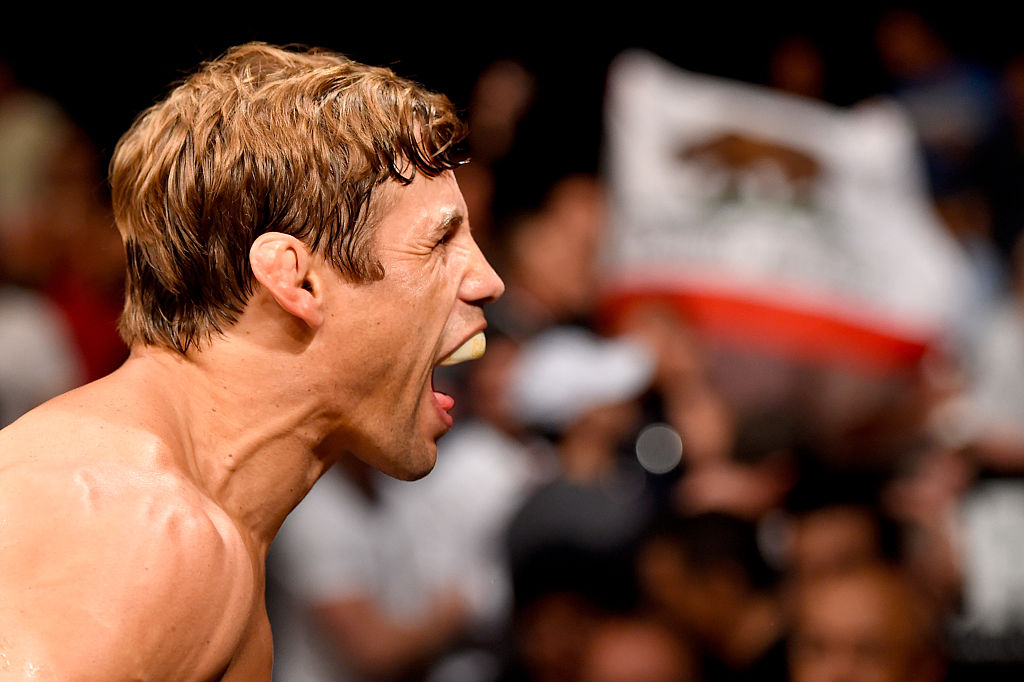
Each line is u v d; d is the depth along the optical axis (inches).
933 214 190.7
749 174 158.6
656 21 224.1
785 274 153.3
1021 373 170.4
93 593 44.8
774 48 223.6
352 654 119.3
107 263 167.0
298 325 54.1
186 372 54.9
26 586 44.8
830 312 153.1
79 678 43.8
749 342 151.8
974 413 161.5
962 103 221.1
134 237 56.3
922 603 109.0
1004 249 210.2
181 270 54.2
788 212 156.6
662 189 159.0
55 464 48.1
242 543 49.7
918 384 154.1
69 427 49.9
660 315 145.3
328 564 119.4
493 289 58.2
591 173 179.0
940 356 160.1
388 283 54.6
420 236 55.3
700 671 105.1
